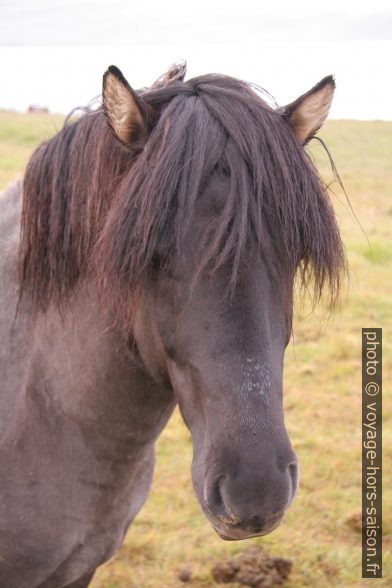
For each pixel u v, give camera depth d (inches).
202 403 76.1
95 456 96.7
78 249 89.0
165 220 74.0
